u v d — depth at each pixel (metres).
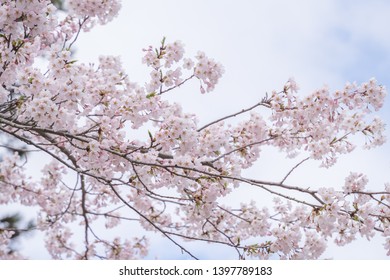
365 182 4.26
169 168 4.35
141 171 4.27
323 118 4.89
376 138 4.73
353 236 4.50
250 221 4.93
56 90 3.89
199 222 5.12
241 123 4.94
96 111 4.25
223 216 5.21
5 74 3.77
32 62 3.83
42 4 3.57
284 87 4.80
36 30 3.68
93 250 6.55
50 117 3.76
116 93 4.27
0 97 3.85
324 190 3.96
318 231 4.41
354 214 4.13
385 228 4.25
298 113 4.81
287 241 4.64
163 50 4.33
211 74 4.37
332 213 3.93
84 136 4.07
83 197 5.95
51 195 6.92
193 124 4.13
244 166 4.91
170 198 4.33
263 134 4.91
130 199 6.12
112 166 4.45
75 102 3.93
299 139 5.02
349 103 4.79
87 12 4.66
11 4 3.49
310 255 4.73
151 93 4.16
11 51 3.69
